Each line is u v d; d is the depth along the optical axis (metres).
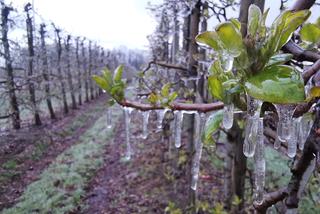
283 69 0.42
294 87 0.39
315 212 2.95
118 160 8.94
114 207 6.21
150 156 8.46
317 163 0.60
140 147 9.52
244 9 1.26
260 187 0.58
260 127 0.55
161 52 6.39
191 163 3.60
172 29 4.24
